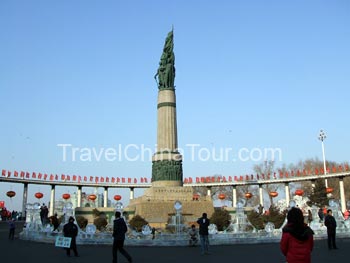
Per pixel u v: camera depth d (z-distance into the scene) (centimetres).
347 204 8631
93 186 7900
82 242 2912
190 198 4628
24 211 7456
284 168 9562
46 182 7525
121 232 1880
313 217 4047
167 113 4831
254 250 2531
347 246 2712
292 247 898
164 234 2988
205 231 2378
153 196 4528
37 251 2502
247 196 7231
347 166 6938
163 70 4944
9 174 7112
